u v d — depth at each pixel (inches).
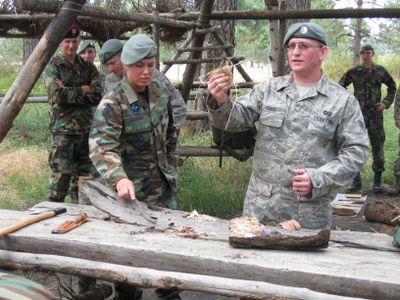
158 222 117.3
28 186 285.7
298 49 119.1
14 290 45.4
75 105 213.9
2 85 614.2
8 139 368.8
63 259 104.3
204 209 256.5
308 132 120.5
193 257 97.9
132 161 136.6
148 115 136.1
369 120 315.9
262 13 243.9
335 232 118.1
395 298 87.8
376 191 318.7
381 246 107.7
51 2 143.6
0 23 247.1
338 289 90.5
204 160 305.9
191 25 254.8
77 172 218.7
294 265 94.6
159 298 142.3
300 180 115.2
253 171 128.5
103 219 122.9
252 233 104.5
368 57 317.7
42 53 132.0
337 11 229.9
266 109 124.1
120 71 197.8
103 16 192.2
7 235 110.1
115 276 100.3
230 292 93.3
